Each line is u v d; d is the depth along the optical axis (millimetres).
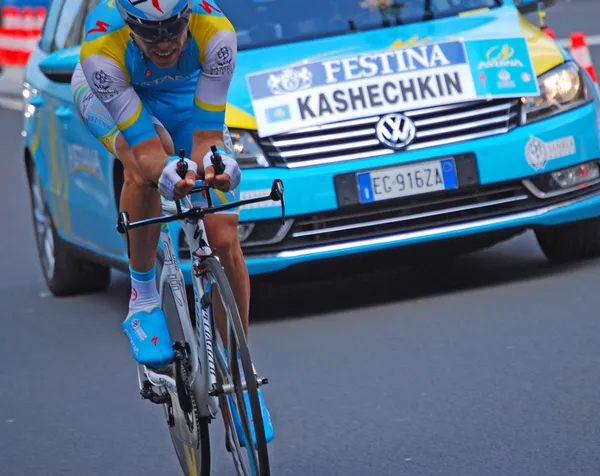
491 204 15703
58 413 13289
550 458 10375
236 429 9094
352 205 15359
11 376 14961
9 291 20000
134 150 9516
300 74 15805
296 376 13484
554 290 15758
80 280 19250
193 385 9648
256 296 16406
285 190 15273
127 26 9359
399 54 16031
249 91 15703
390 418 11820
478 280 16812
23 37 53844
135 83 9602
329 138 15484
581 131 16078
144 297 10227
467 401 12070
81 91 10359
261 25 16922
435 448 10906
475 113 15773
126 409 13211
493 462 10414
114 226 16859
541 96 16016
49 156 18922
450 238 15625
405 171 15477
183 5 8836
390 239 15453
